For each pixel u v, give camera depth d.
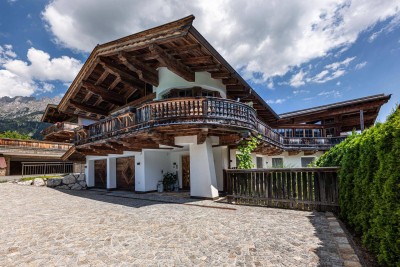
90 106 16.28
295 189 7.14
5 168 19.31
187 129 8.90
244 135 9.62
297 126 20.95
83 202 9.19
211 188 9.42
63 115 23.36
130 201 9.32
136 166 12.36
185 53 9.19
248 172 8.12
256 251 3.90
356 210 4.77
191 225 5.55
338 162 7.17
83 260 3.76
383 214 3.32
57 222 6.09
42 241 4.70
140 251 4.07
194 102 8.56
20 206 8.41
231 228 5.23
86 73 12.19
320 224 5.38
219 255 3.80
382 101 17.89
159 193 11.69
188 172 12.80
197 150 9.91
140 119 9.40
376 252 3.58
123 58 9.66
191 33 7.45
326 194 6.66
